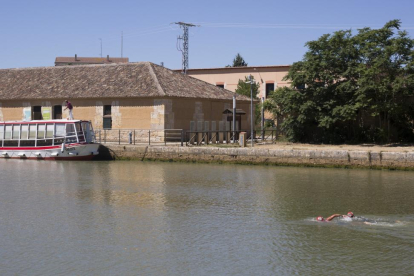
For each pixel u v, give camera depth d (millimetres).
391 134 35094
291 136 37125
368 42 35875
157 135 36562
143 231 14891
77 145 32500
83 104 39375
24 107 41250
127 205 18391
